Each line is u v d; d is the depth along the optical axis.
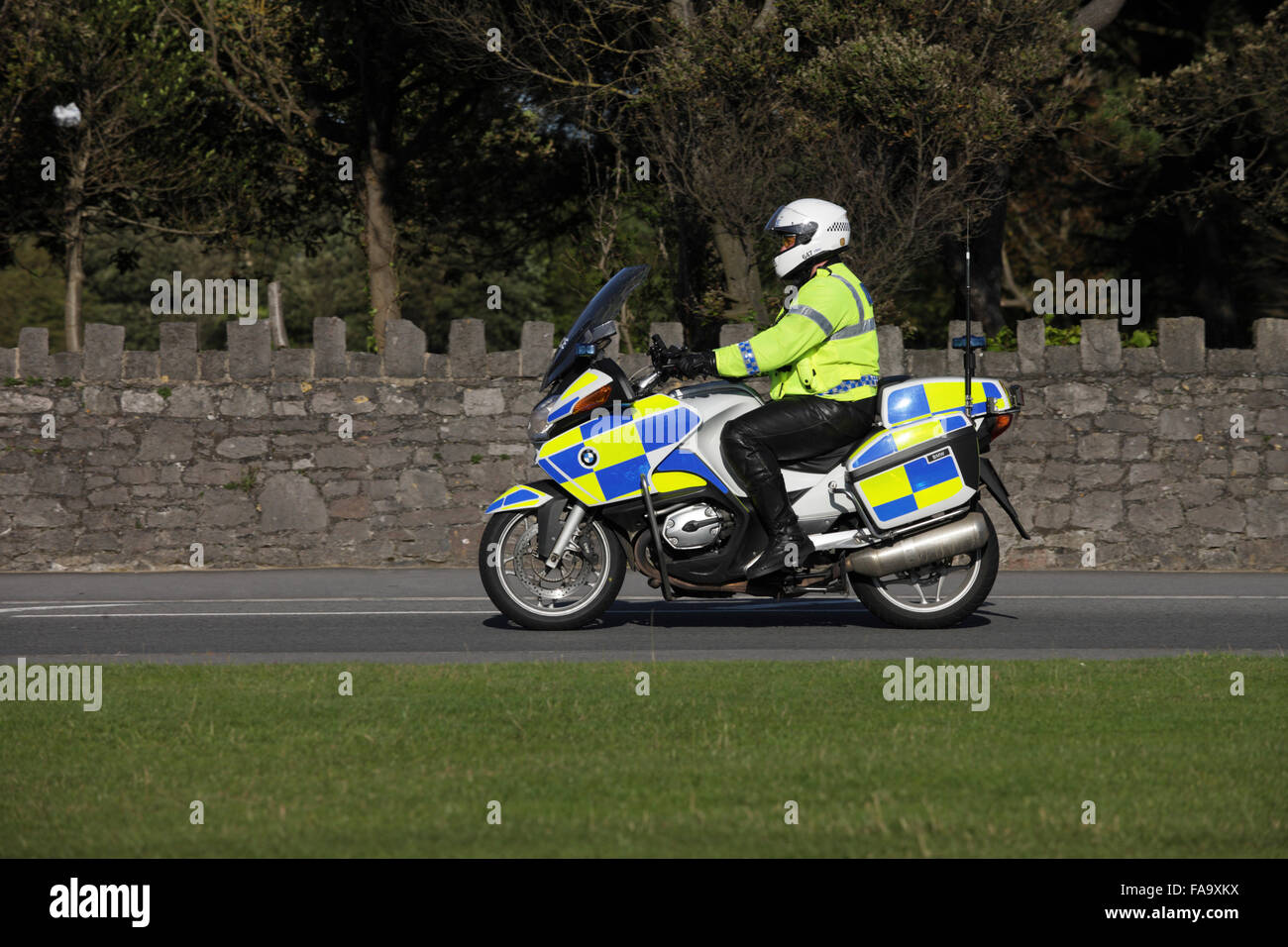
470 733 13.56
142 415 33.47
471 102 64.12
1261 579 29.64
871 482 20.47
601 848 10.05
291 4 59.97
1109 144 57.06
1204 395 32.75
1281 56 50.47
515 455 33.69
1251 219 59.53
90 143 59.53
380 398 33.62
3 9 55.31
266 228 73.31
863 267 39.69
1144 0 64.12
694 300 47.56
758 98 41.91
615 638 20.94
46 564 33.28
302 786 11.65
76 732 13.77
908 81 38.72
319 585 29.09
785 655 19.02
